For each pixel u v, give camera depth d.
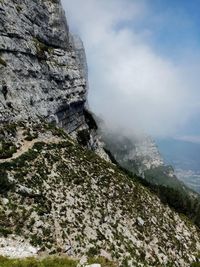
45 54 121.19
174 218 107.06
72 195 72.94
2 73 90.19
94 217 71.88
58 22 138.75
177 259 84.25
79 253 59.50
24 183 65.69
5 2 105.19
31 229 56.94
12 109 87.12
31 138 84.06
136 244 74.56
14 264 39.84
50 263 42.03
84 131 140.38
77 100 134.62
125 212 82.44
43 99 106.56
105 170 94.06
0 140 75.75
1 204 58.12
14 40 102.00
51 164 78.12
